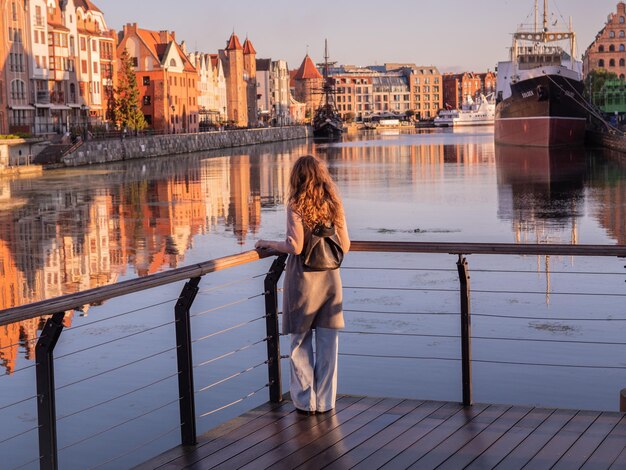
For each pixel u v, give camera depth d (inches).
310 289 294.2
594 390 559.2
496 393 556.1
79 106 3836.1
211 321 762.8
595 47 5797.2
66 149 3361.2
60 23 3698.3
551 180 2370.8
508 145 4178.2
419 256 1122.0
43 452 238.1
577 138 3843.5
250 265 1082.1
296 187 288.7
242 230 1562.5
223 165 3516.2
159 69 4955.7
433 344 675.4
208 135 5103.3
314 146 5531.5
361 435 285.1
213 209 1914.4
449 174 2763.3
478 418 299.3
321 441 280.5
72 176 2869.1
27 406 549.0
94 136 3831.2
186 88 5319.9
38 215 1804.9
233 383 585.9
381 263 1069.1
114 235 1512.1
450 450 270.5
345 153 4453.7
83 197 2175.2
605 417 297.6
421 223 1594.5
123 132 3949.3
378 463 261.4
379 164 3440.0
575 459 261.7
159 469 261.0
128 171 3125.0
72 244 1411.2
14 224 1669.5
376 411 308.8
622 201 1839.3
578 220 1569.9
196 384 585.0
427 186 2362.2
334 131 7701.8
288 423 298.2
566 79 3713.1
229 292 893.8
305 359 305.7
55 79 3624.5
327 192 288.7
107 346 687.7
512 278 951.6
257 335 713.6
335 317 300.2
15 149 3102.9
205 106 6205.7
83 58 3909.9
